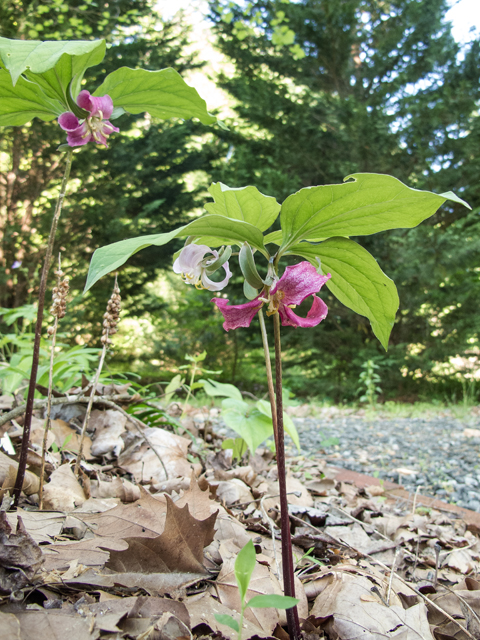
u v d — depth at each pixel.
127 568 1.11
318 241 1.25
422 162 10.40
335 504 2.65
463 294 10.61
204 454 2.93
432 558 2.01
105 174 11.42
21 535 0.98
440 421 7.15
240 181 11.09
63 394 2.22
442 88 11.38
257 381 12.08
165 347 12.97
